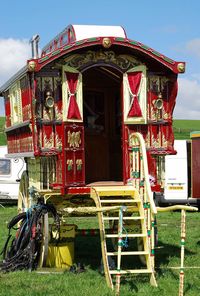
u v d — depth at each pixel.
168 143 9.01
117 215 8.93
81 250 10.45
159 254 9.95
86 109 10.15
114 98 10.29
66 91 8.45
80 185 8.51
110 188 8.30
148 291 7.11
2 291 7.20
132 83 8.77
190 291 7.19
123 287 7.31
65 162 8.37
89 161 10.12
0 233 12.41
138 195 8.09
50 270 8.49
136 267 8.72
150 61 8.92
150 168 8.87
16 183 19.48
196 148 15.98
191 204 18.89
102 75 10.12
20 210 11.25
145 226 7.60
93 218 15.34
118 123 10.28
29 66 8.08
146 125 8.89
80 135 8.58
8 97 11.07
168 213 17.16
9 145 11.37
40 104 8.45
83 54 8.58
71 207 8.82
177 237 11.99
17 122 9.87
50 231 8.93
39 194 8.89
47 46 11.41
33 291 7.18
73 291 7.15
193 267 8.73
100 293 7.02
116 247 9.41
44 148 8.42
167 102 9.06
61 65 8.46
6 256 9.01
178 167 18.84
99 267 8.66
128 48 8.62
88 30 9.19
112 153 10.23
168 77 9.05
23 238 8.76
